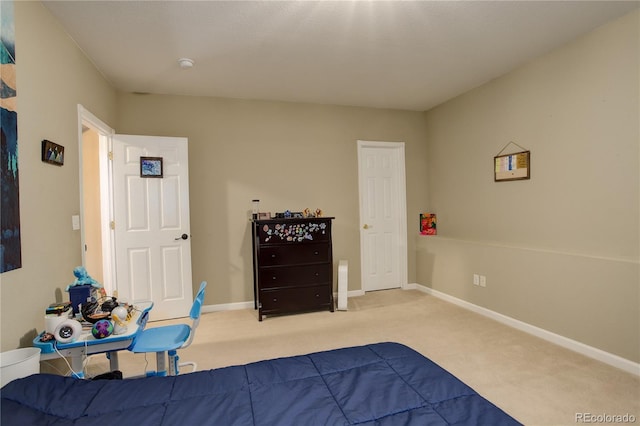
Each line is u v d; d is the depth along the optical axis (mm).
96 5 2145
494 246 3422
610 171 2518
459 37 2672
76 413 1121
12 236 1658
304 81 3523
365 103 4328
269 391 1243
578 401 2004
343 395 1214
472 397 1197
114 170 3438
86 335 1686
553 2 2227
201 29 2480
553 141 2941
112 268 3469
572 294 2684
